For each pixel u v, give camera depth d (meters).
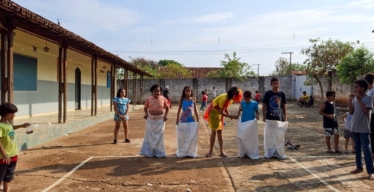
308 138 10.54
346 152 8.10
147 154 7.61
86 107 20.36
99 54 14.82
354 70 19.33
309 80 29.50
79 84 19.22
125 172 6.27
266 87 35.56
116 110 9.45
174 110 24.25
